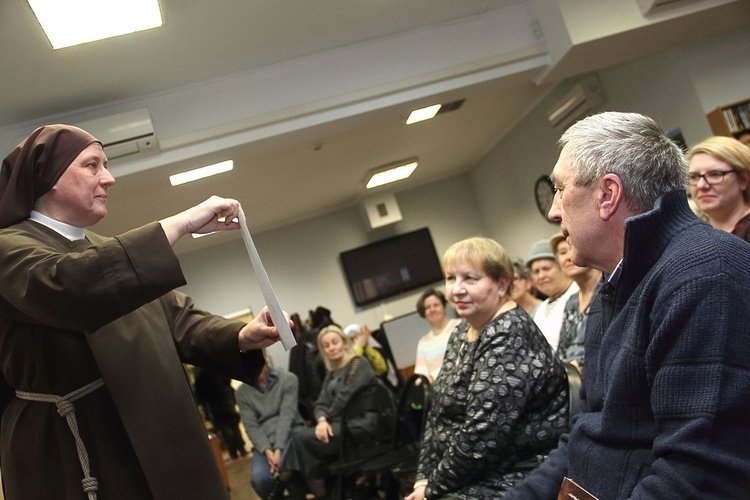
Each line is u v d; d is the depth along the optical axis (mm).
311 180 7297
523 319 1957
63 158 1256
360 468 3715
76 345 1215
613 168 1164
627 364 1101
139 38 3609
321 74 4480
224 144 4316
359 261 9195
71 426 1176
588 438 1227
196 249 8969
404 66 4570
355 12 4082
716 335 967
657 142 1171
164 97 4320
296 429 4578
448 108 5852
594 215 1194
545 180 7266
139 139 4105
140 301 1093
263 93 4402
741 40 5184
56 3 2932
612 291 1220
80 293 1040
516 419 1831
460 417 2033
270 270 9047
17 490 1188
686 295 994
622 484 1120
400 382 5824
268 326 1345
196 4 3416
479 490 1855
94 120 4094
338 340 4719
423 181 9352
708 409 949
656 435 1089
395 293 9180
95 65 3766
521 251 8539
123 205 5914
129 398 1183
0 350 1227
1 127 4215
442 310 4582
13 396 1295
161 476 1166
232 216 1255
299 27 4051
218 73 4332
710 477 936
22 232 1196
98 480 1173
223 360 1396
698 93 5047
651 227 1099
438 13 4484
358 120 4648
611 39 4414
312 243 9195
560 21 4406
